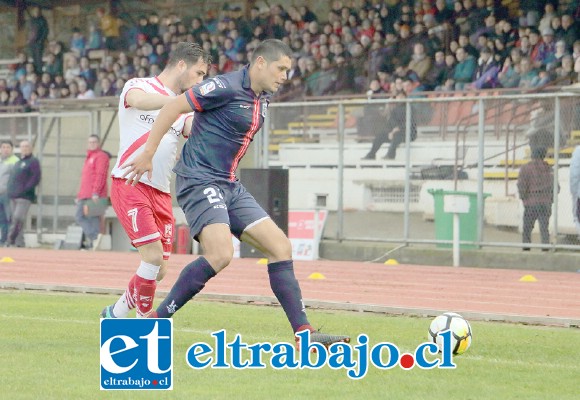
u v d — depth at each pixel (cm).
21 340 969
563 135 2142
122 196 1011
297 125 2475
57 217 2798
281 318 1177
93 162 2617
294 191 2481
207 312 1241
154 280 1017
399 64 3119
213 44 3559
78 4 3931
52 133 2830
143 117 1012
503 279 1836
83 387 731
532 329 1133
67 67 3872
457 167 2288
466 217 2233
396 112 2362
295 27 3397
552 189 2145
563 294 1555
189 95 885
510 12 2941
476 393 730
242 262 2136
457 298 1475
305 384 757
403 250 2284
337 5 3359
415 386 755
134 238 1009
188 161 902
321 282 1720
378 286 1656
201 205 886
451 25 3036
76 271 1905
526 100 2223
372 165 2383
